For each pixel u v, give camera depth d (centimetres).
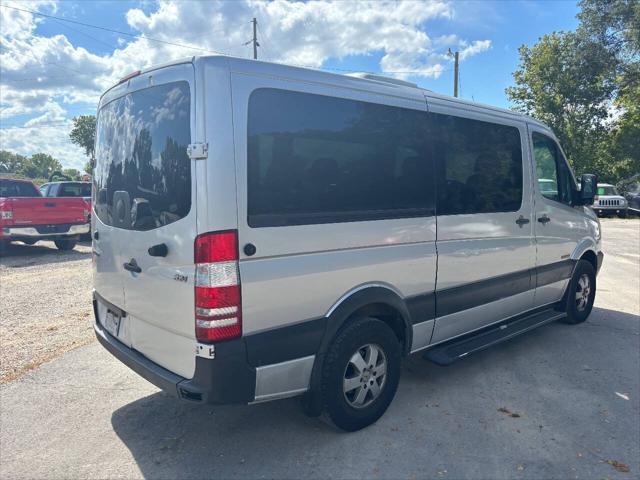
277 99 296
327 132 319
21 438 342
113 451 327
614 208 2397
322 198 315
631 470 304
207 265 269
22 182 1278
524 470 304
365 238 338
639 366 467
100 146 389
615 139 2934
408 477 297
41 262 1080
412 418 368
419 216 377
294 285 299
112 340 362
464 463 311
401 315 368
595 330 577
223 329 272
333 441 337
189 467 309
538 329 581
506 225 462
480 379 438
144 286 313
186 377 289
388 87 363
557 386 423
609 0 2841
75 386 425
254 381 287
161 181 296
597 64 2941
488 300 450
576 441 336
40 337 554
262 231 285
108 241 359
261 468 307
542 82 3128
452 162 407
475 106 441
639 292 775
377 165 349
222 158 271
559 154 545
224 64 278
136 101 330
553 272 535
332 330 320
